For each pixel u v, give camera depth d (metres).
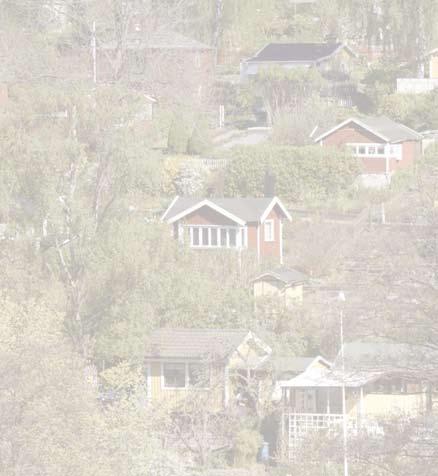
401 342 88.06
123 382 145.38
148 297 165.50
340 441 90.62
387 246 88.31
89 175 176.12
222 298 174.88
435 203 90.94
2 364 89.62
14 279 152.38
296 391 152.88
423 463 86.31
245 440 143.75
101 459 94.00
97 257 162.75
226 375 156.12
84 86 187.62
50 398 90.50
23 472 86.94
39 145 169.25
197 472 133.75
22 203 168.62
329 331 167.88
